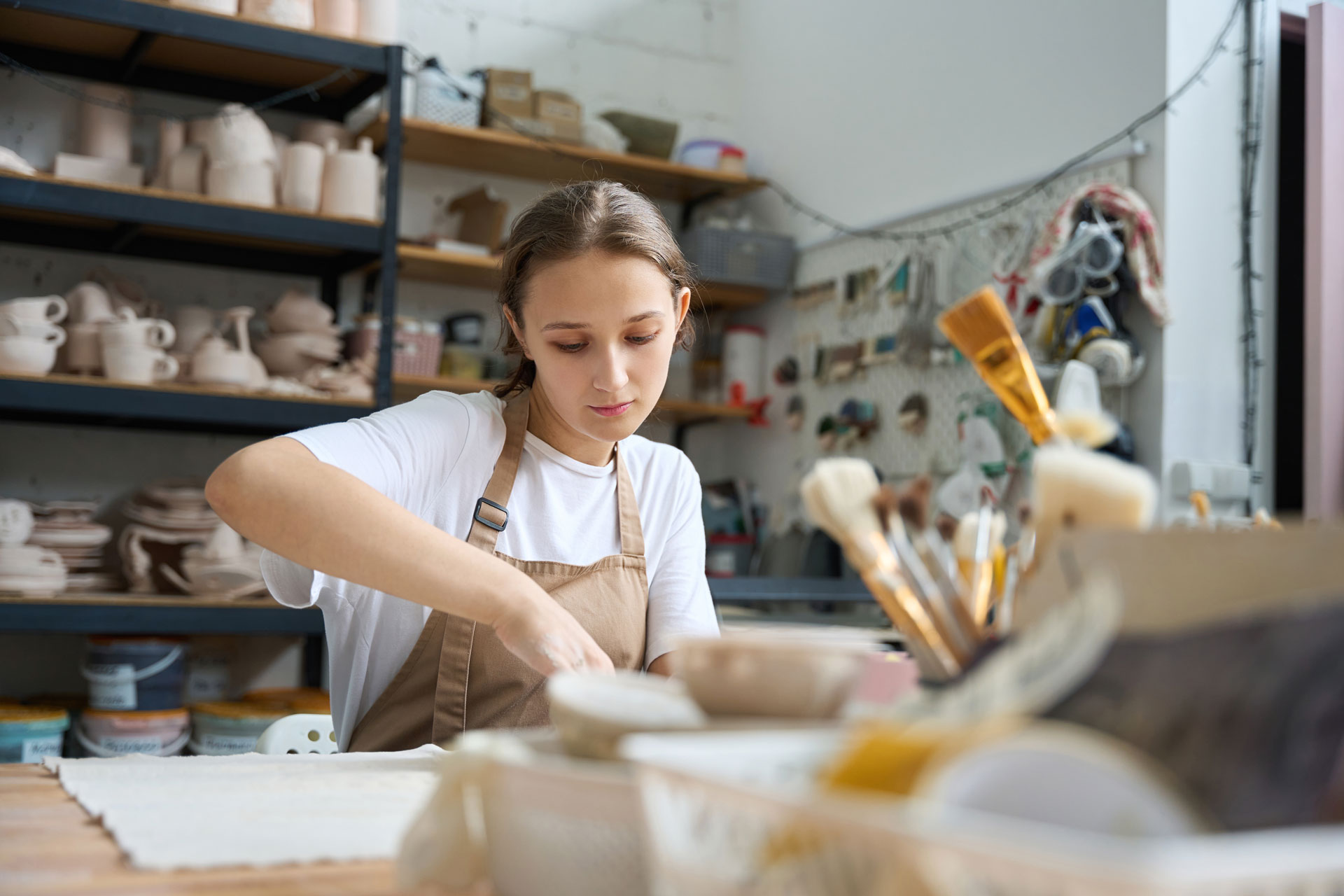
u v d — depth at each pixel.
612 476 1.57
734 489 4.41
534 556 1.49
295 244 3.67
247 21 3.28
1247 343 2.99
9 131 3.59
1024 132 3.37
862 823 0.31
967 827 0.30
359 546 1.05
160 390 3.08
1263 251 3.04
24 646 3.56
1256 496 2.96
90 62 3.63
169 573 3.26
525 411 1.52
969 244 3.49
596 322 1.31
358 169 3.40
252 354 3.40
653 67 4.76
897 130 3.91
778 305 4.46
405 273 4.09
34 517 3.22
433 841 0.51
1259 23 3.05
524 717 1.35
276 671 3.86
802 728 0.46
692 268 1.59
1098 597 0.32
